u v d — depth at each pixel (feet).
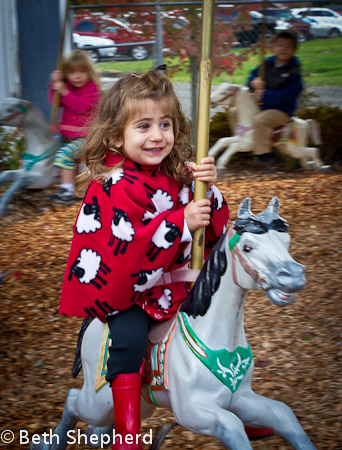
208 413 7.08
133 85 7.56
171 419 11.86
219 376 7.25
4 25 28.94
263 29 25.22
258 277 6.63
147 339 7.86
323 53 30.09
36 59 29.17
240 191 23.44
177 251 7.87
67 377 13.58
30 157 23.77
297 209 21.48
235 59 27.78
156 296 7.88
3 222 21.62
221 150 27.30
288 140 25.88
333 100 30.25
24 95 29.60
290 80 25.57
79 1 28.07
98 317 7.91
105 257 7.57
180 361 7.39
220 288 7.22
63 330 15.44
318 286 16.49
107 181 7.64
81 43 28.78
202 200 7.51
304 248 18.51
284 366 13.42
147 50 28.43
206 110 7.61
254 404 7.47
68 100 22.45
